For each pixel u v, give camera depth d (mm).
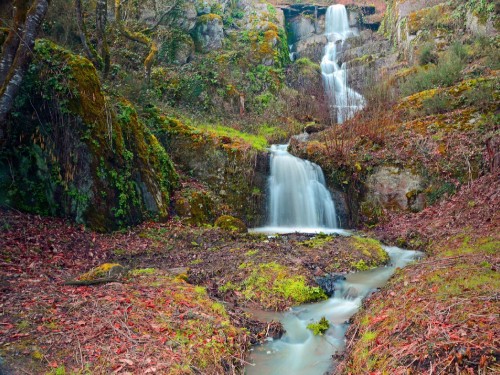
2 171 8359
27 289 5285
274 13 24156
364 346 4484
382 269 7926
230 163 12781
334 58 24312
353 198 12430
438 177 11391
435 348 3688
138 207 9984
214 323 5148
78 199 8734
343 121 15445
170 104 15711
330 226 12531
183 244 9031
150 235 9344
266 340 5383
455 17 18266
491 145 10711
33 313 4594
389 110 14344
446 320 4105
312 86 20156
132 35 15289
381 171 12211
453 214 9984
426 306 4559
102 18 12711
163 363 4059
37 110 8719
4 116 6992
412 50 18812
